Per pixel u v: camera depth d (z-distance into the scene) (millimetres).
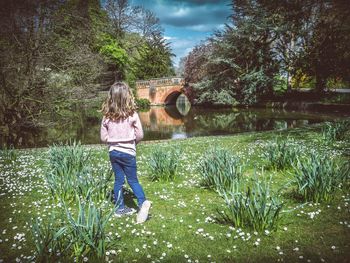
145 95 59406
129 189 6496
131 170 4820
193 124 30766
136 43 62625
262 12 41594
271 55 43031
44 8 20078
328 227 4414
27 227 4621
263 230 4297
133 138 4793
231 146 11688
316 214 4836
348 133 12547
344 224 4488
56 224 4680
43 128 24531
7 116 20484
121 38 60188
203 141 13727
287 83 43094
